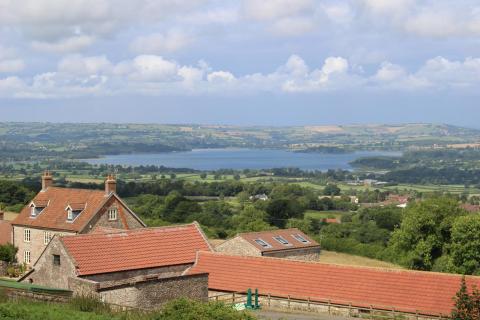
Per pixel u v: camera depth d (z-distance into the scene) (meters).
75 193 80.19
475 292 35.12
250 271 53.19
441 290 46.34
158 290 45.00
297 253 75.19
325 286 49.78
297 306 48.78
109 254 51.03
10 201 137.38
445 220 84.31
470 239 78.88
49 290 45.44
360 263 96.69
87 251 50.16
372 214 138.75
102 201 76.00
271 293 50.09
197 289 46.97
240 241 72.62
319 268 51.50
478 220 78.81
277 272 52.41
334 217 151.50
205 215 131.62
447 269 80.25
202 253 55.78
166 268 53.19
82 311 38.62
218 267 54.41
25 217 81.38
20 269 74.62
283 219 137.62
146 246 53.75
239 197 186.88
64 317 35.62
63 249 49.41
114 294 44.16
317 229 129.88
